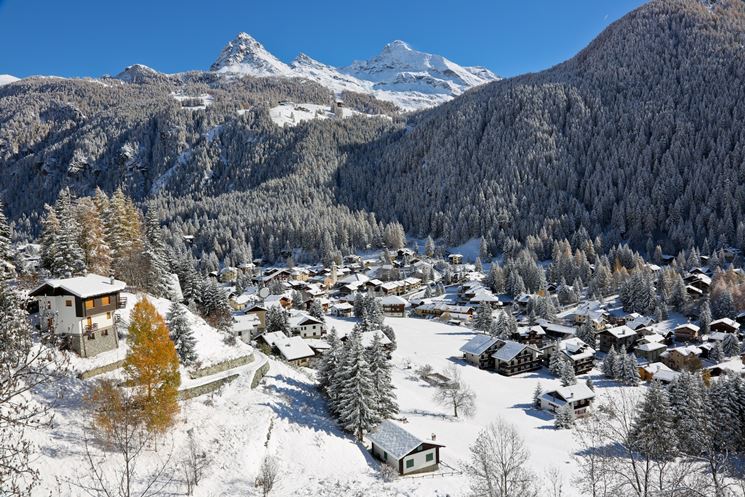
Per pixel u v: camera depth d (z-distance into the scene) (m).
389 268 176.88
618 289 148.12
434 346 106.44
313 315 108.25
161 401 38.03
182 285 83.50
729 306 119.00
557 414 66.25
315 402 57.97
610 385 86.75
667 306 131.12
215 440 42.00
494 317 126.81
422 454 47.94
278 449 44.81
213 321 79.44
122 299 52.72
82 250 63.81
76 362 46.09
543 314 129.00
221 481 37.00
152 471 35.25
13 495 13.55
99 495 29.55
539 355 97.31
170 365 39.03
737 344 101.81
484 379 86.94
